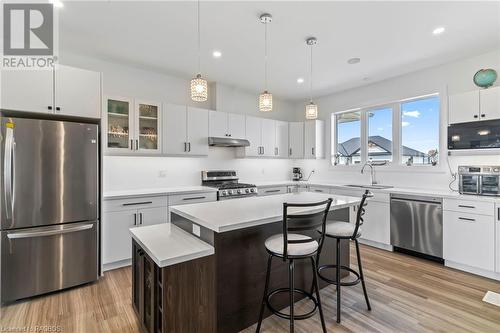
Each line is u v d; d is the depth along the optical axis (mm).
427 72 3715
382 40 2873
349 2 2199
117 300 2350
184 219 2115
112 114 3291
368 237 3814
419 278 2740
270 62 3502
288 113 5645
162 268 1538
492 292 2438
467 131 3086
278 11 2332
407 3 2215
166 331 1548
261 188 4469
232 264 1860
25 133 2348
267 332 1893
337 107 4973
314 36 2787
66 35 2752
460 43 2936
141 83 3738
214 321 1760
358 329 1913
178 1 2184
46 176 2453
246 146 4570
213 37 2816
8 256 2281
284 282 2209
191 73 3930
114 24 2543
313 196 2908
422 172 3791
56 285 2486
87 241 2670
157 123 3615
